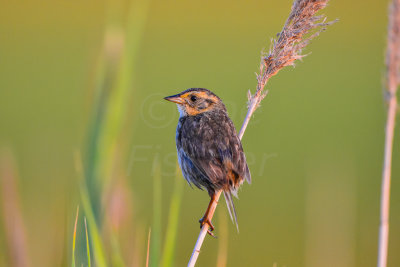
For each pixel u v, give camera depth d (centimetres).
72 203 628
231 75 2261
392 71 483
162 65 2431
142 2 670
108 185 643
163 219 1350
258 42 2802
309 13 607
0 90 2230
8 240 587
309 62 2558
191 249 1291
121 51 662
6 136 1697
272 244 1336
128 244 616
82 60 2572
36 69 2473
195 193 1569
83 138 654
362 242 1372
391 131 500
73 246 515
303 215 1445
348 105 2084
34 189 767
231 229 1386
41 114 1972
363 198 1551
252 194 1588
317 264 821
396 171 1756
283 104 2081
